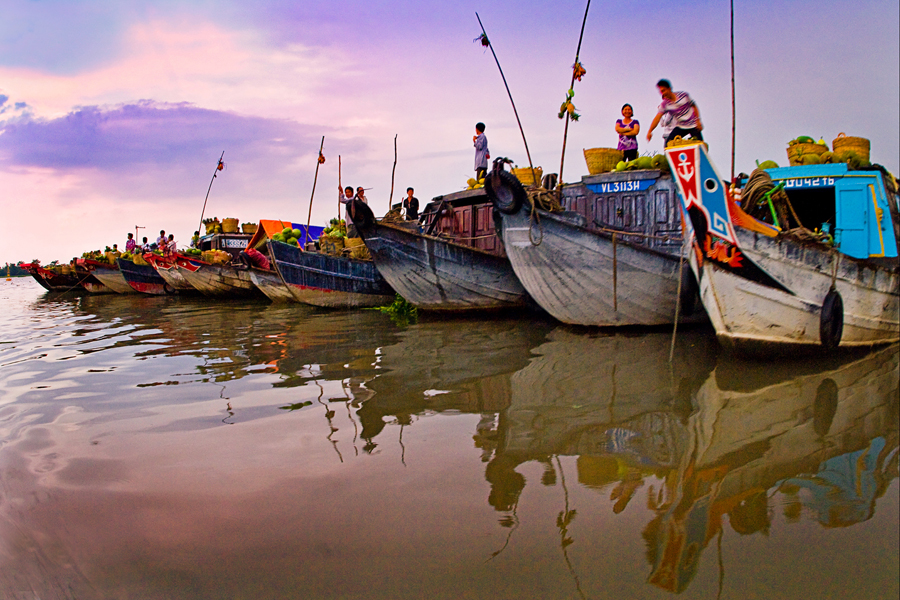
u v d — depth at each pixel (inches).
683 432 148.4
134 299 790.5
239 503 116.1
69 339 361.4
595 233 306.7
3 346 338.0
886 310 268.2
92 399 199.6
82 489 124.3
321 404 183.5
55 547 102.0
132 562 97.0
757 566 92.3
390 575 92.0
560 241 317.4
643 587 87.7
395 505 113.7
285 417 170.9
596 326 334.3
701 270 228.1
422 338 311.6
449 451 140.2
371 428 158.6
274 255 510.6
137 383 222.5
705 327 325.7
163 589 89.8
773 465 127.3
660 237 302.8
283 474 129.1
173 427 164.7
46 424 171.8
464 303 418.3
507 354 255.4
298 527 106.6
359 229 423.8
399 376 218.2
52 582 91.7
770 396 178.2
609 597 85.8
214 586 90.3
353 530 105.1
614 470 127.1
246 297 744.3
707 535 101.0
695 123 308.2
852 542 97.5
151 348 309.0
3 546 102.8
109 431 163.0
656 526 104.2
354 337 323.3
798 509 108.6
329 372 229.8
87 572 94.6
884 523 102.8
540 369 222.2
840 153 305.1
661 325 326.3
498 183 324.2
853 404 167.2
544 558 95.6
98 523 109.8
